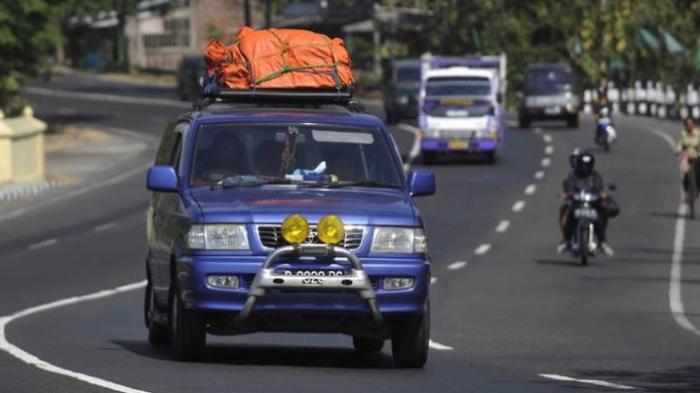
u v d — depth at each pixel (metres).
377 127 32.56
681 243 75.19
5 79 133.38
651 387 28.34
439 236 77.19
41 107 188.00
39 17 131.50
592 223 66.19
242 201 29.98
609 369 32.09
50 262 64.62
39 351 32.97
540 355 36.47
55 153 132.38
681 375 30.81
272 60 33.53
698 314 50.16
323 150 32.06
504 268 65.31
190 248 29.52
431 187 31.83
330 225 28.80
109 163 123.00
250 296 28.83
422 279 29.62
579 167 66.94
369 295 28.98
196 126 32.34
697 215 86.38
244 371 28.94
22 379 26.98
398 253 29.58
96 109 186.62
